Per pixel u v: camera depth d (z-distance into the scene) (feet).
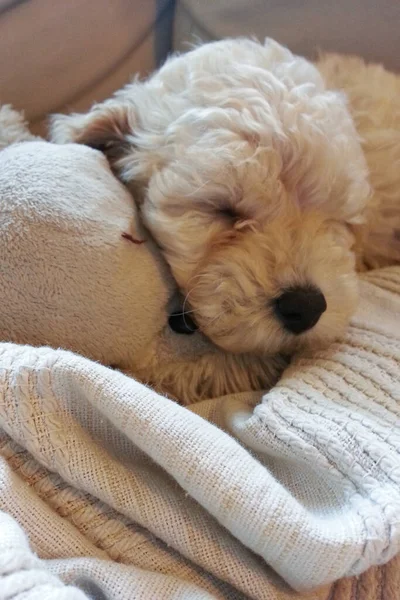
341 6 1.40
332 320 0.98
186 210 1.00
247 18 1.43
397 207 1.29
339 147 1.04
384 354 0.94
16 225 0.84
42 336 0.86
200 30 1.46
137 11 1.44
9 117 1.18
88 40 1.37
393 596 0.78
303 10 1.41
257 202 1.00
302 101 1.03
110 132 1.12
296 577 0.73
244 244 1.01
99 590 0.71
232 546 0.76
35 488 0.77
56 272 0.84
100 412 0.79
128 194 0.99
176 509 0.76
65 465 0.76
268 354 1.01
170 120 1.04
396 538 0.73
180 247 0.99
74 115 1.19
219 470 0.74
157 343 0.98
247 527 0.73
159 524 0.75
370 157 1.27
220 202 1.00
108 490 0.76
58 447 0.76
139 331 0.91
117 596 0.69
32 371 0.77
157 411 0.76
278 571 0.74
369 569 0.78
